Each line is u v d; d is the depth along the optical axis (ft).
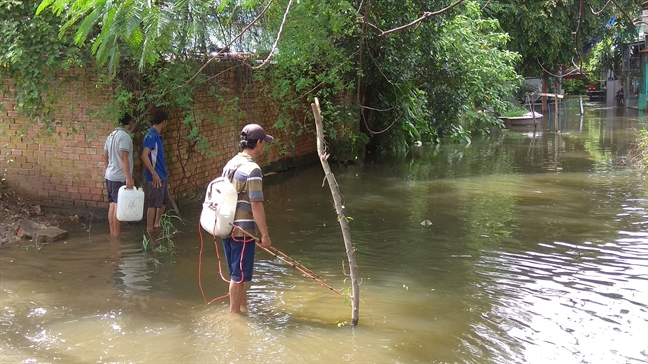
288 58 31.94
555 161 50.96
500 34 59.41
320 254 24.88
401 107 53.88
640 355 15.92
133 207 26.18
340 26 30.91
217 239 26.76
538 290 20.77
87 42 26.13
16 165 30.50
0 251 24.54
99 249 25.05
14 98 29.66
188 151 33.12
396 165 49.26
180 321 18.01
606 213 31.71
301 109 45.75
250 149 18.44
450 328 17.67
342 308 19.24
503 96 77.92
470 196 36.35
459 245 26.13
